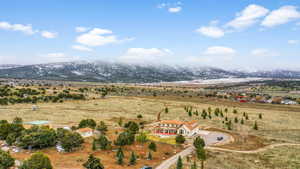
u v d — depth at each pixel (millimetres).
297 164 60062
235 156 66875
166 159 63375
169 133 96125
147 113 145625
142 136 78438
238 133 98375
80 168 52875
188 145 78875
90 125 93750
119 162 57531
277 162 61656
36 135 68000
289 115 142375
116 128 100188
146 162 60000
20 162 55812
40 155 50031
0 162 49562
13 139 70000
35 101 172500
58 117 121812
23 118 115500
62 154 63375
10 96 189875
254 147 77438
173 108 166125
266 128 108125
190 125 98688
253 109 165625
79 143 69875
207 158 64500
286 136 93438
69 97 198750
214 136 92938
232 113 148125
